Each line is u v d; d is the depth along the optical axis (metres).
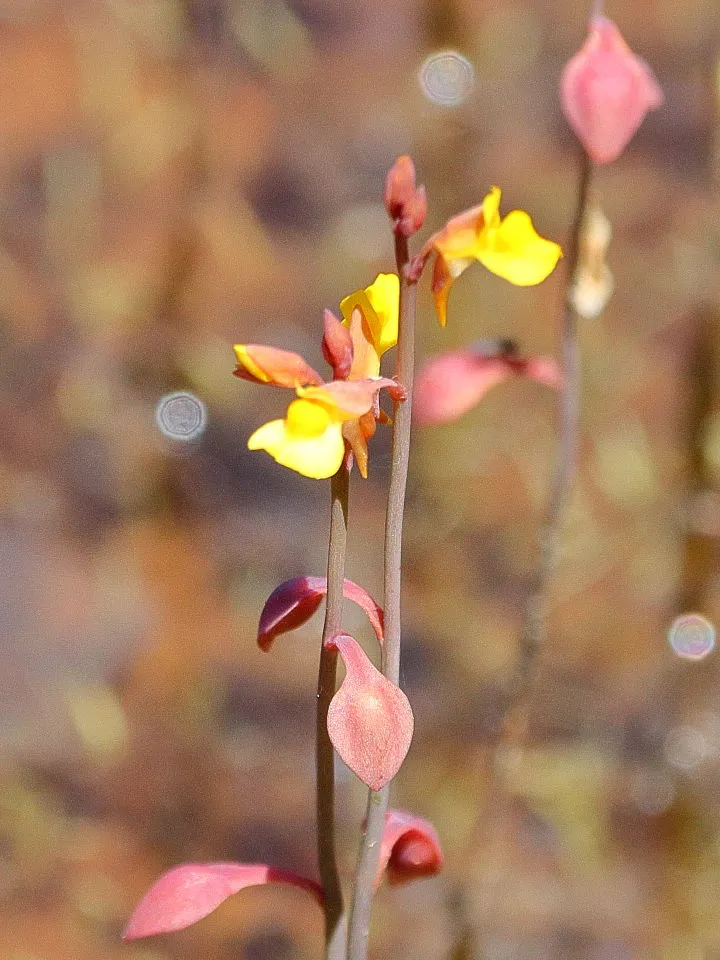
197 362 0.48
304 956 0.31
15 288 0.51
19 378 0.48
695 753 0.35
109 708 0.37
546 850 0.33
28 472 0.45
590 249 0.24
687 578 0.36
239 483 0.46
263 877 0.19
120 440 0.46
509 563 0.42
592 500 0.42
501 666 0.38
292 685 0.39
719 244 0.38
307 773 0.36
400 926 0.32
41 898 0.32
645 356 0.46
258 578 0.42
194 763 0.35
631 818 0.34
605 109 0.22
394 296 0.18
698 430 0.36
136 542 0.43
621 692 0.37
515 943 0.31
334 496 0.18
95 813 0.34
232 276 0.52
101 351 0.49
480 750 0.35
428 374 0.24
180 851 0.33
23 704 0.37
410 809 0.34
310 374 0.17
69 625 0.40
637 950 0.31
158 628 0.40
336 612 0.18
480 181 0.52
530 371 0.24
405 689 0.38
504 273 0.17
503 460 0.44
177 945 0.31
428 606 0.41
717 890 0.32
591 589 0.40
